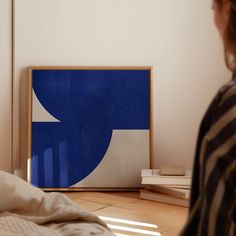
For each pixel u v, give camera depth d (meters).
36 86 2.55
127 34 2.59
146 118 2.56
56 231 1.46
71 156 2.55
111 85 2.57
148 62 2.60
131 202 2.28
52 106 2.55
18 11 2.57
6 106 2.58
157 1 2.58
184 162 2.62
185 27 2.59
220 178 0.53
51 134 2.55
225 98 0.55
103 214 2.05
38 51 2.58
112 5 2.58
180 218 1.99
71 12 2.58
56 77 2.56
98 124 2.56
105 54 2.59
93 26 2.58
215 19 0.64
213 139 0.54
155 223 1.91
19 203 1.65
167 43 2.60
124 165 2.55
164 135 2.61
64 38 2.58
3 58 2.56
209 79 2.60
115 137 2.56
